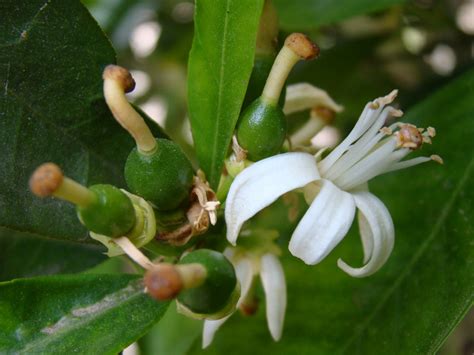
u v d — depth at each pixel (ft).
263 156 0.33
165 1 0.71
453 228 0.40
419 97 0.57
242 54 0.33
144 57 0.74
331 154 0.33
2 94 0.34
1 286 0.33
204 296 0.29
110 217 0.29
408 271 0.40
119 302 0.34
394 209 0.42
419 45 0.62
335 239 0.31
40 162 0.35
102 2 0.70
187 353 0.41
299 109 0.41
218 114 0.34
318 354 0.40
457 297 0.37
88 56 0.35
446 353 0.60
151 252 0.36
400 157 0.34
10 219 0.34
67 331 0.33
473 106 0.43
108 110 0.36
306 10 0.49
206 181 0.34
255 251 0.36
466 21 0.61
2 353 0.32
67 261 0.44
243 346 0.41
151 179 0.31
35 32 0.34
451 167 0.42
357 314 0.40
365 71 0.61
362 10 0.48
